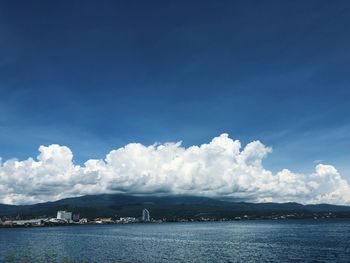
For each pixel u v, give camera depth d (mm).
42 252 156125
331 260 115750
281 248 155625
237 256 132500
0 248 183125
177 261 121875
